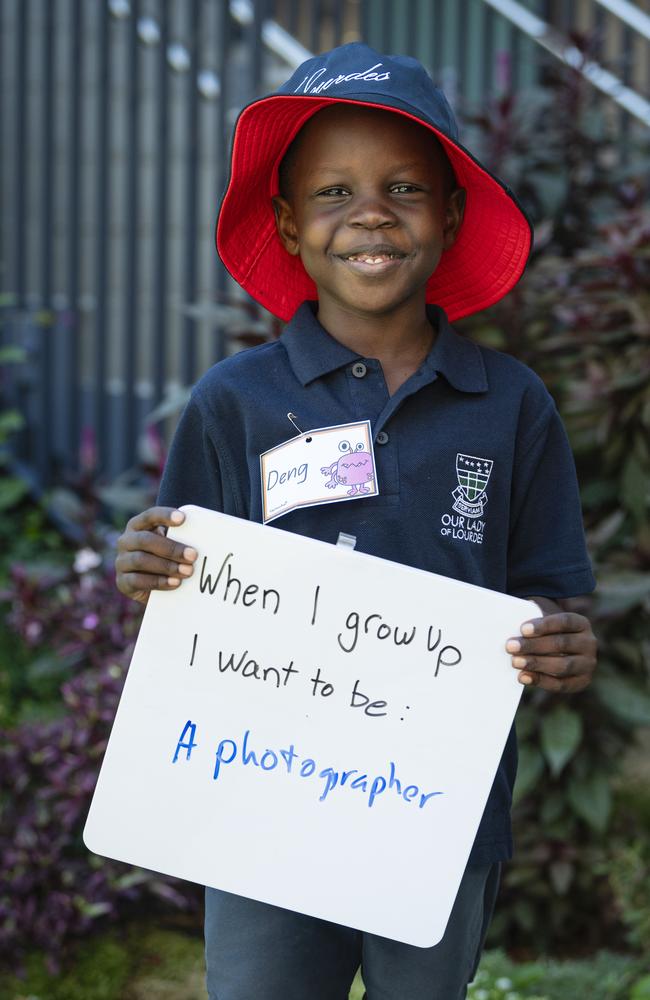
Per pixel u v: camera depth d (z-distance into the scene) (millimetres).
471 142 3936
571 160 3889
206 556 1738
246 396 1853
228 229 1998
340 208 1798
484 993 2748
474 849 1858
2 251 5836
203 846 1773
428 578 1719
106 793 1772
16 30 5594
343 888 1768
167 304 5598
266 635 1747
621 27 5414
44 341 5531
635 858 3160
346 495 1762
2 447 5613
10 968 3088
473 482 1817
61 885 3156
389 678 1743
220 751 1767
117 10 5660
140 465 3629
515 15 5035
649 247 3219
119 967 3119
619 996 2865
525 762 3064
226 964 1869
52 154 5645
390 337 1856
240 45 5777
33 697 4266
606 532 3061
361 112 1773
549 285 3363
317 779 1762
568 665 1735
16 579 3623
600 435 3078
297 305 2141
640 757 4078
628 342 3264
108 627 3469
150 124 6246
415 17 5109
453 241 1998
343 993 1990
